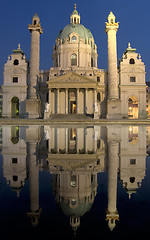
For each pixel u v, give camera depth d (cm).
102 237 202
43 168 529
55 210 273
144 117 6819
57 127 2712
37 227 224
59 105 6506
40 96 7075
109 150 865
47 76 7106
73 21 8181
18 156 713
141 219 248
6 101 7062
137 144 1063
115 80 6075
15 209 276
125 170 519
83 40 7525
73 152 804
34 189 358
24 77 7031
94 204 297
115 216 256
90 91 6469
